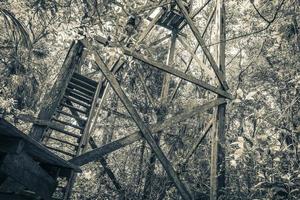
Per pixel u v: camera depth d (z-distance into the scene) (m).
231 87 9.82
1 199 2.36
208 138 9.07
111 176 7.99
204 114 9.20
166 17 8.62
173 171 5.80
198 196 7.87
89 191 8.34
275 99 6.43
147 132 5.78
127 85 10.03
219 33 7.00
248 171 6.09
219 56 6.86
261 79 8.75
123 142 5.64
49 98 5.54
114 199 7.99
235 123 9.02
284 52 7.02
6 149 2.06
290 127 5.14
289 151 4.82
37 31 6.91
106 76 5.61
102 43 5.61
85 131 6.94
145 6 6.38
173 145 9.15
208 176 8.31
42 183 2.75
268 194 5.09
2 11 6.03
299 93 5.34
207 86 6.48
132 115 5.73
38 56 8.70
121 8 4.58
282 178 4.80
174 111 9.21
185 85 11.28
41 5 4.68
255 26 7.23
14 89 7.91
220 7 7.17
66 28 4.25
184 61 11.87
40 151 2.42
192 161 8.27
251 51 9.13
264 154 4.61
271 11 6.78
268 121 5.21
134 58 5.88
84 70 10.98
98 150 5.46
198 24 11.62
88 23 4.36
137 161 9.17
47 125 5.37
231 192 6.50
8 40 7.39
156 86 10.72
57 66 10.30
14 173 2.22
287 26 6.95
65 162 2.85
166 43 11.67
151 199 7.69
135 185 7.92
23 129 8.53
